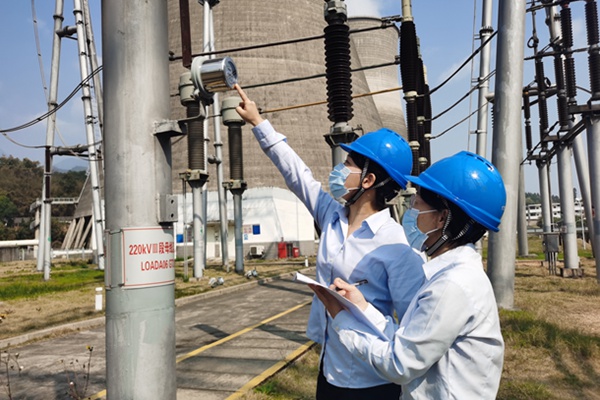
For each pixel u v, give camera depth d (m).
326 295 2.17
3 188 112.44
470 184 1.95
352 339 2.02
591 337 7.39
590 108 14.79
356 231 2.62
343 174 2.68
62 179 121.44
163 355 3.32
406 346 1.78
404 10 10.79
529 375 5.99
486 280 1.85
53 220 89.25
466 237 1.99
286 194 39.88
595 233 15.13
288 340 8.51
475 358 1.76
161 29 3.54
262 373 6.43
